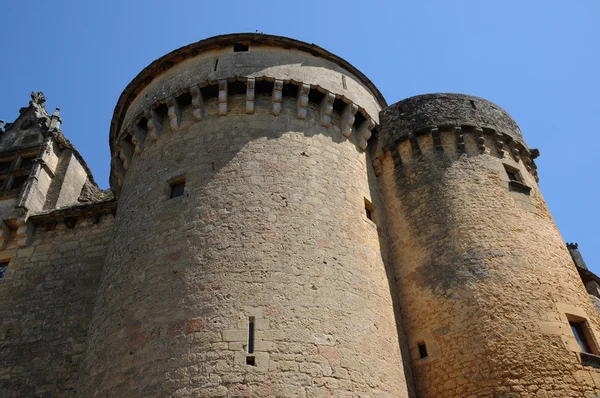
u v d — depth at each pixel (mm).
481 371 13484
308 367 11711
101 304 14453
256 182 14758
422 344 14898
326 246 14094
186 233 13961
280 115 16625
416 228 16984
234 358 11516
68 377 17141
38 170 23203
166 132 17297
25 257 20625
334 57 19000
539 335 13805
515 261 15383
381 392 12516
